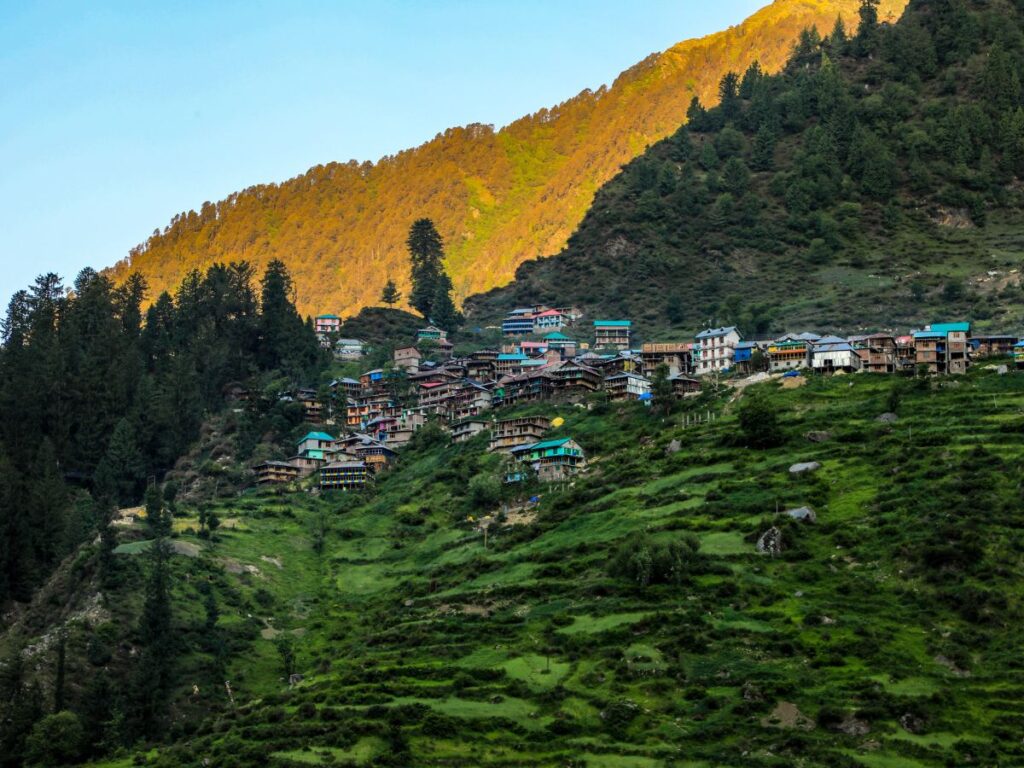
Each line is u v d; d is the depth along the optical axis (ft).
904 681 536.42
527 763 515.09
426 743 540.11
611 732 531.50
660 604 632.79
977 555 614.34
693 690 550.77
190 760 586.04
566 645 611.06
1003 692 518.37
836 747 498.28
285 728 580.30
